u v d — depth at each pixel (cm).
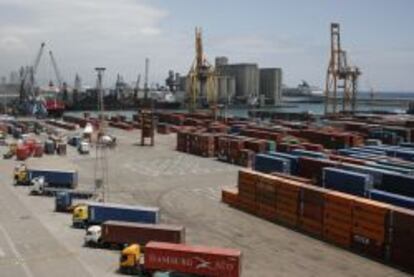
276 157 8106
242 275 4584
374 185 6625
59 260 4897
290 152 9662
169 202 7588
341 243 5525
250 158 11038
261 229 6122
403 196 5912
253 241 5644
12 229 5934
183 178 9650
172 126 18838
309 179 7100
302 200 6050
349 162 8088
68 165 10994
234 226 6247
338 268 4841
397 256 4934
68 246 5306
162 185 8938
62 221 6306
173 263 4291
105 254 5066
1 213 6688
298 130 14038
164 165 11250
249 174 6938
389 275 4691
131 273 4550
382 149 10150
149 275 4491
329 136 12669
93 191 7750
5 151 13088
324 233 5753
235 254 4169
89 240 5303
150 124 14850
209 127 16125
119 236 5159
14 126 17975
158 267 4338
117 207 5744
